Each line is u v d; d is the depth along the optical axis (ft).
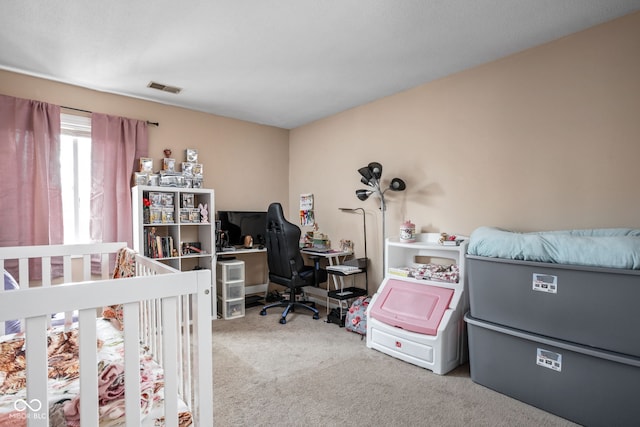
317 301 13.62
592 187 7.18
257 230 13.69
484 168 8.93
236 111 12.87
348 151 12.74
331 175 13.44
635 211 6.64
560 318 5.85
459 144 9.46
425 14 6.69
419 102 10.44
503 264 6.58
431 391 6.78
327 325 10.84
